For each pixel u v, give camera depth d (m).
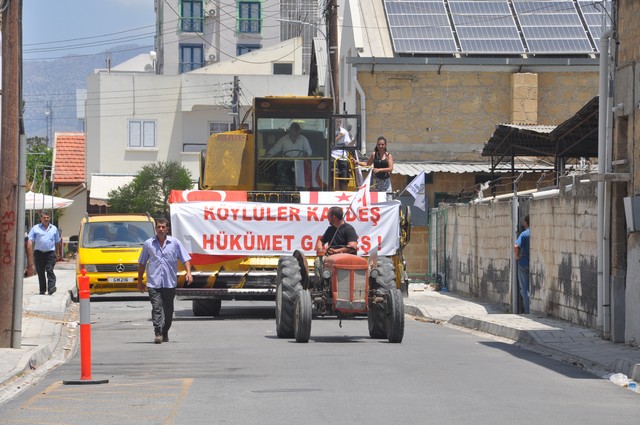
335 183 55.19
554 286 46.22
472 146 85.38
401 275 50.41
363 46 85.56
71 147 166.62
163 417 21.92
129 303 62.53
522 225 51.91
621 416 22.25
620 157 37.56
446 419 21.45
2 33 34.84
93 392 25.80
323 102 54.59
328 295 38.31
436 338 39.91
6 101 34.97
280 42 190.88
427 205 82.00
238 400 24.03
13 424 21.44
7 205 34.91
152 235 66.19
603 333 37.88
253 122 54.66
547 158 78.94
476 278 61.06
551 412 22.52
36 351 33.72
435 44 84.56
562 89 85.38
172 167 136.50
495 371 29.64
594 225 40.75
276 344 37.22
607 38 38.34
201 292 47.66
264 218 48.44
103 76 162.38
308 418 21.58
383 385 26.44
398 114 84.81
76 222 162.12
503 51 84.44
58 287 69.06
